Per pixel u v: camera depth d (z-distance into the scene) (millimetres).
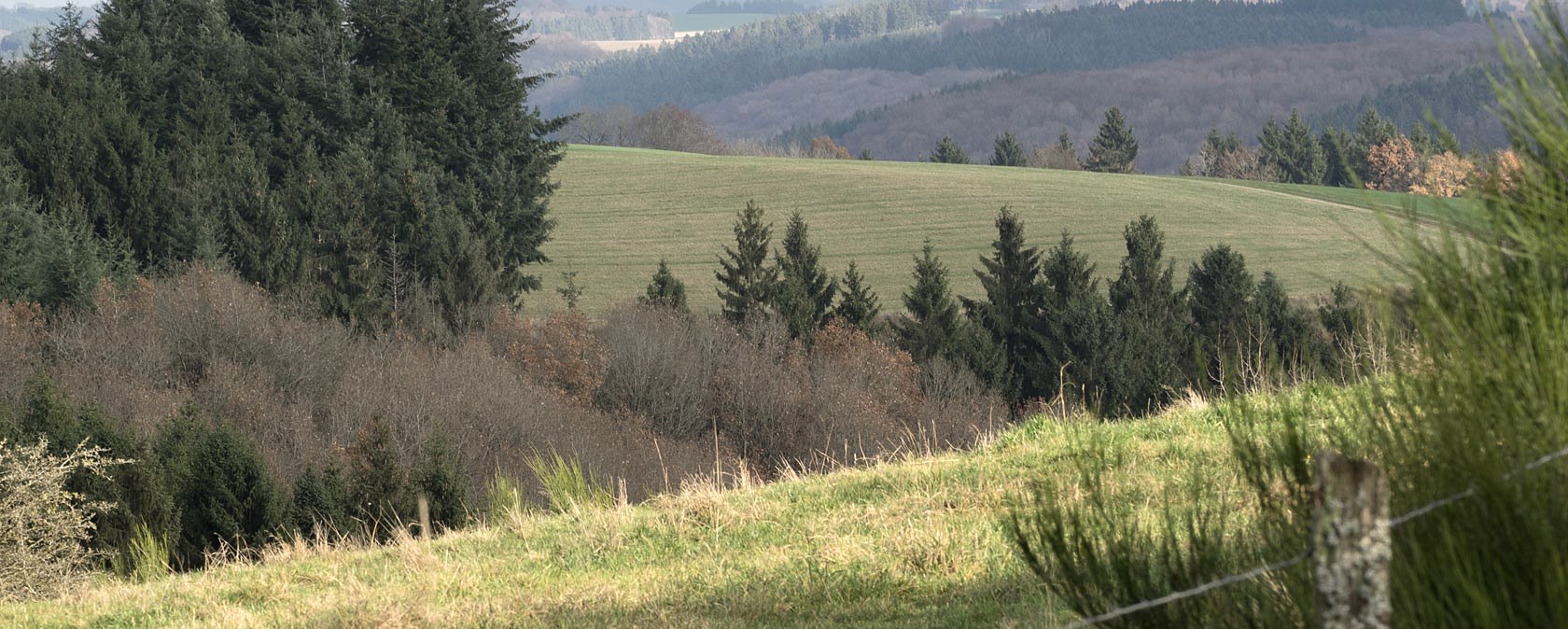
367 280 64125
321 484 22891
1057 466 10148
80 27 79625
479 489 42125
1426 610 2949
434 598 9078
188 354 50688
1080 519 4191
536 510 13430
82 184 64438
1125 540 3887
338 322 58844
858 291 69688
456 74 76188
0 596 15227
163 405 46594
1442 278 3088
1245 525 4980
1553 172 2926
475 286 65250
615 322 59969
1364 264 83250
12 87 71812
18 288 55531
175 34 79375
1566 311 2932
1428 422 3186
